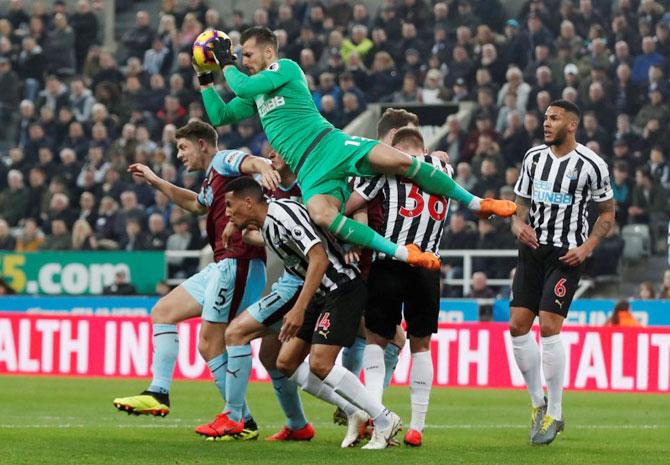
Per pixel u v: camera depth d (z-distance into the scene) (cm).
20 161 5075
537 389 1958
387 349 2030
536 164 1961
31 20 5622
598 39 4741
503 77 4891
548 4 4962
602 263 4144
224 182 1994
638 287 4219
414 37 5112
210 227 2025
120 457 1678
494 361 3294
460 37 4981
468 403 2900
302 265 1773
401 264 1838
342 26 5334
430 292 1842
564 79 4709
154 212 4600
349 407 1853
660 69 4650
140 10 6016
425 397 1870
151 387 1938
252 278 1981
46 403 2767
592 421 2477
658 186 4328
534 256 1958
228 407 1938
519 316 1961
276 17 5334
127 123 5188
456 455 1742
